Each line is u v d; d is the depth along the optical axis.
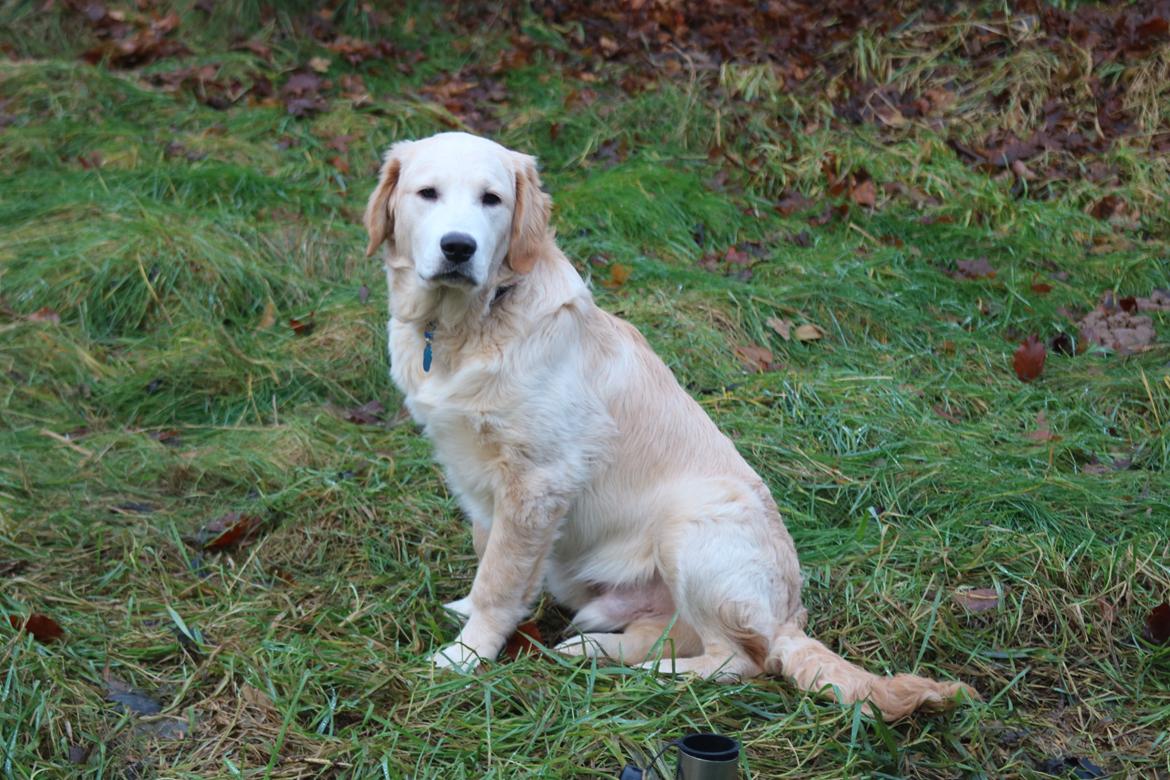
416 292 3.66
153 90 8.79
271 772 3.03
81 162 7.75
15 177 7.57
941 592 4.05
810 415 5.34
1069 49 8.84
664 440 3.80
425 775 3.00
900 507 4.65
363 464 5.03
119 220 6.81
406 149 3.72
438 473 4.95
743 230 7.46
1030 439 5.23
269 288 6.48
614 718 3.21
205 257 6.48
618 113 8.62
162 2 10.05
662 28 9.89
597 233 7.11
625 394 3.79
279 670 3.50
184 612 3.94
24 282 6.29
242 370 5.81
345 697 3.40
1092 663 3.79
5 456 4.94
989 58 8.94
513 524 3.68
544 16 10.25
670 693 3.37
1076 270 7.04
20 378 5.63
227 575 4.22
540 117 8.63
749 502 3.69
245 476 4.96
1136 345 6.18
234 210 7.23
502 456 3.65
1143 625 3.92
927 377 5.88
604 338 3.83
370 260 6.89
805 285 6.50
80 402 5.58
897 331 6.29
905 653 3.82
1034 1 9.30
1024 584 4.07
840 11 9.62
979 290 6.80
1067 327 6.43
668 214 7.36
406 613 4.00
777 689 3.45
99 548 4.33
